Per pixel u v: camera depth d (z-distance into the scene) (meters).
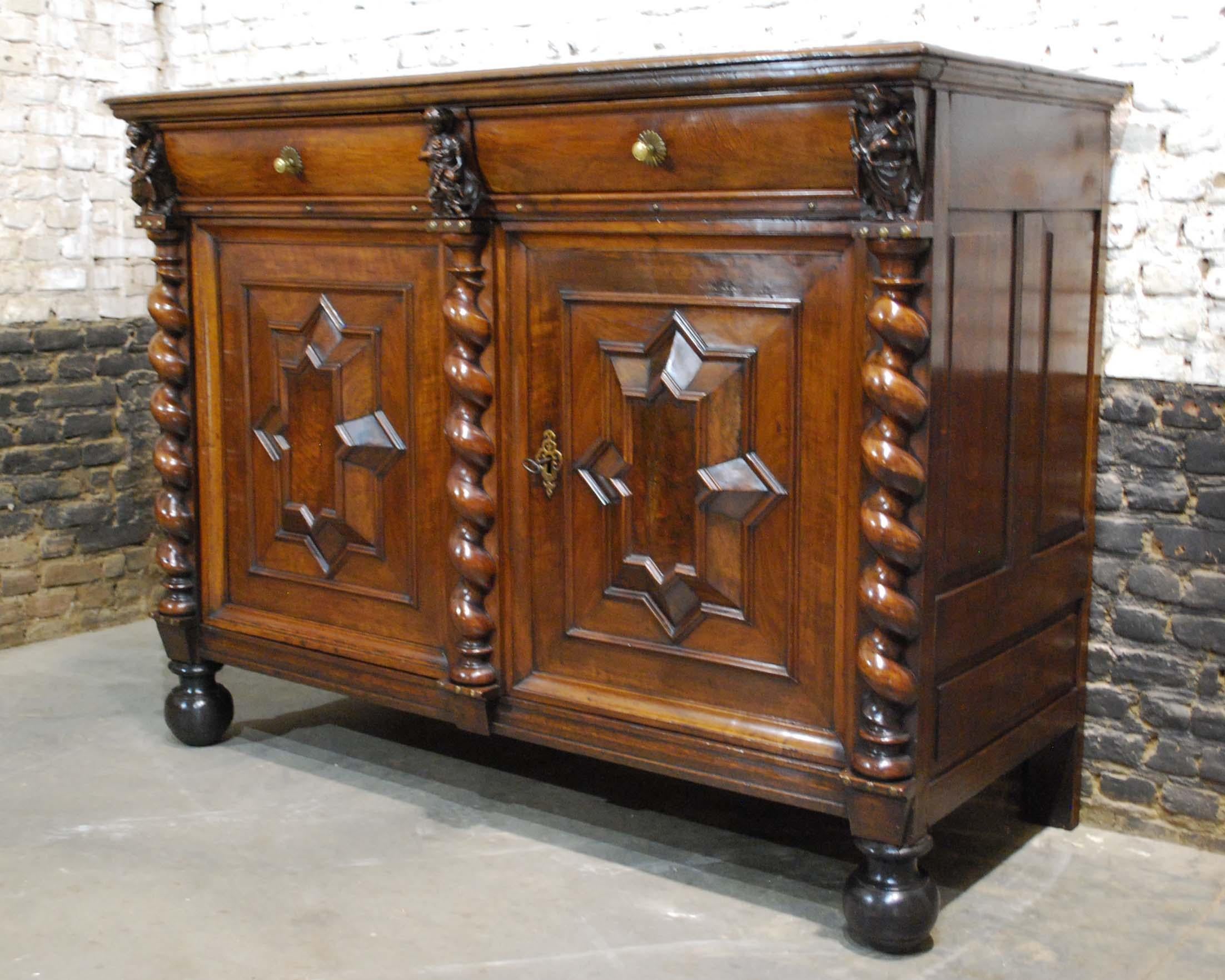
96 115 4.20
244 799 3.04
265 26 4.08
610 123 2.41
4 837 2.85
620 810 2.98
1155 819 2.85
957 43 2.90
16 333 4.05
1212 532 2.72
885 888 2.35
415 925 2.49
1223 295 2.67
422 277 2.78
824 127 2.18
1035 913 2.54
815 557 2.37
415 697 2.91
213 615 3.28
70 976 2.33
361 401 2.93
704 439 2.46
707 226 2.38
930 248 2.16
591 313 2.56
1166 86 2.68
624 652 2.62
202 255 3.16
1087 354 2.73
